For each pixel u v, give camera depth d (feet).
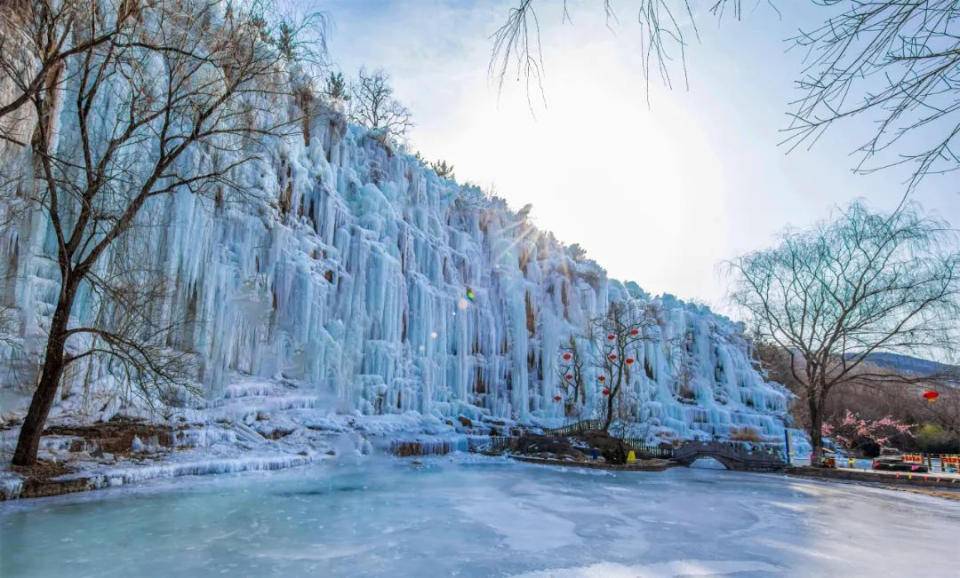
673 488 52.75
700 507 40.68
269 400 57.88
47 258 44.06
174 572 19.24
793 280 88.89
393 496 38.14
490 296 114.11
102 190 40.40
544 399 114.21
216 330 55.72
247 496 33.86
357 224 86.17
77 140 44.93
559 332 120.67
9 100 35.01
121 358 34.58
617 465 71.92
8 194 36.17
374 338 79.15
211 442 45.42
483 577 20.34
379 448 60.23
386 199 91.91
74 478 30.73
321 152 84.99
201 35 35.99
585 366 120.37
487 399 102.37
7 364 37.83
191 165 52.90
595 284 142.41
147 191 35.70
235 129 39.04
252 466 43.21
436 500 37.55
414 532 27.37
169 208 51.98
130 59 33.71
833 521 36.65
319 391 66.95
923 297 76.38
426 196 108.68
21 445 31.07
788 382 174.81
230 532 25.17
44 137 32.89
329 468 48.98
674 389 141.38
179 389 48.62
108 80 45.93
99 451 36.78
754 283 92.48
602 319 123.75
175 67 36.42
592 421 94.17
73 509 27.22
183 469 37.96
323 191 80.07
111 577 18.34
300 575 19.60
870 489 58.70
